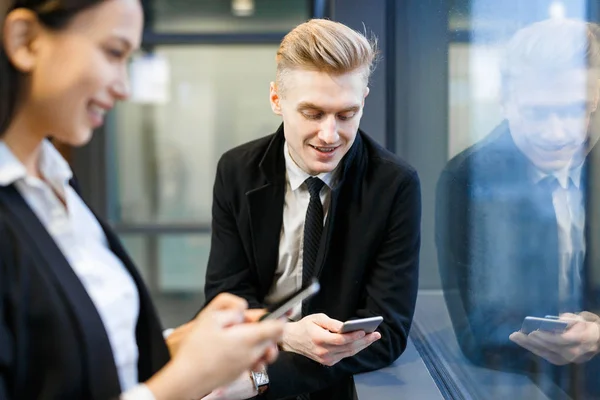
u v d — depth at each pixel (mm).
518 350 1260
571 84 1050
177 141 4672
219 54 4598
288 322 1425
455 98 1724
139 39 710
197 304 4719
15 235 655
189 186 4707
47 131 700
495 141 1372
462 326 1580
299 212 1478
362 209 1426
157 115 4637
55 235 741
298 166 1438
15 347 643
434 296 2031
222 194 1530
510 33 1268
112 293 784
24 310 646
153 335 858
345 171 1407
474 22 1534
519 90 1217
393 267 1454
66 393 663
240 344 749
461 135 1678
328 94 1253
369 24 2207
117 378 698
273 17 4539
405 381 1381
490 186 1413
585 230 1058
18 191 698
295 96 1278
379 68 2229
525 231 1233
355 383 1371
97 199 4484
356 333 1279
